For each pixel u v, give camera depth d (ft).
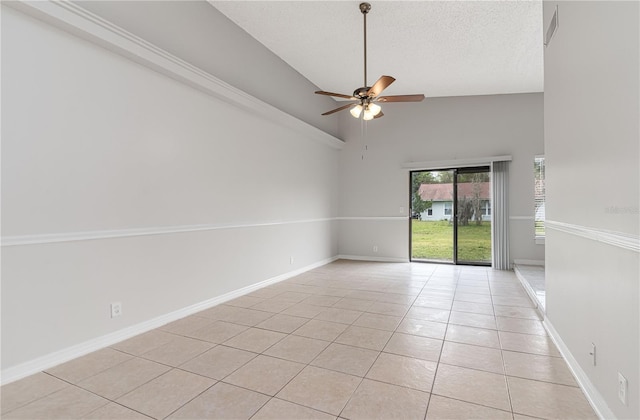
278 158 16.84
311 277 17.70
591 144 6.05
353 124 23.73
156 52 9.77
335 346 8.70
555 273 8.86
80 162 8.32
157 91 10.41
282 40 14.97
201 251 12.01
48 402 6.17
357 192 23.65
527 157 19.65
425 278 17.33
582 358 6.61
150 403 6.12
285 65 17.39
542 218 19.56
